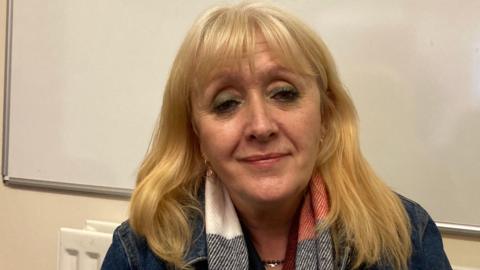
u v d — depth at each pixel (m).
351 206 0.75
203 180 0.85
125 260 0.81
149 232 0.79
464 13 0.87
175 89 0.75
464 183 0.89
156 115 1.05
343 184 0.77
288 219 0.79
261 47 0.67
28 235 1.20
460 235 0.92
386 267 0.74
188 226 0.79
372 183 0.79
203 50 0.69
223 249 0.75
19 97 1.16
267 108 0.67
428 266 0.76
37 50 1.13
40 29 1.12
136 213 0.80
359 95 0.94
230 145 0.69
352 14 0.93
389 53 0.91
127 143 1.07
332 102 0.79
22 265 1.21
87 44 1.08
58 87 1.12
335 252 0.74
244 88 0.68
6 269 1.22
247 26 0.67
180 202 0.82
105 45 1.07
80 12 1.08
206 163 0.81
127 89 1.06
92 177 1.11
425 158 0.91
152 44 1.04
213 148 0.71
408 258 0.75
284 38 0.67
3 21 1.16
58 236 1.15
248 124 0.67
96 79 1.08
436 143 0.90
